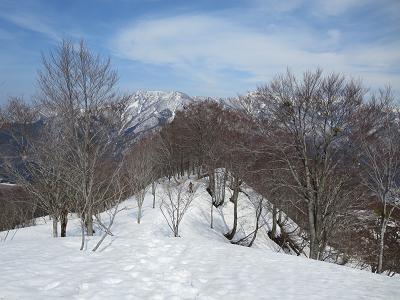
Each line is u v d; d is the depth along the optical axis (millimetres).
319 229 20562
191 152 51125
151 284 8922
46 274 9102
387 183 18938
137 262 10859
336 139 19562
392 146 18844
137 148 40969
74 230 28828
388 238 26438
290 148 20922
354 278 10422
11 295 7453
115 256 11516
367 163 19594
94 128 17016
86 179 17234
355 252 26328
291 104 19719
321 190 20250
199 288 8930
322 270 11258
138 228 29203
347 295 8695
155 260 11352
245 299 8180
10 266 9539
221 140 37469
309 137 20578
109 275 9297
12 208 32281
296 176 21297
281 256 13312
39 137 19188
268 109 21016
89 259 10977
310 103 19594
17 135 19156
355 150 19688
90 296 7852
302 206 25766
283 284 9414
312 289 9070
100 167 18250
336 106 19344
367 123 19031
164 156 51125
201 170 51406
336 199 20766
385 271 28484
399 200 19641
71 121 16359
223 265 11266
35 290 7902
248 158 30422
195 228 32000
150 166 36000
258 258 12547
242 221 37094
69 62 15852
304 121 19859
